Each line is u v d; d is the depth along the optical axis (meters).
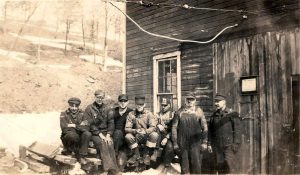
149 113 7.23
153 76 10.70
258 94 6.80
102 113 7.21
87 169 6.89
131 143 6.95
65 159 6.89
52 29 46.22
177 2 9.95
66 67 36.88
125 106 7.42
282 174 6.31
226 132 6.41
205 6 9.04
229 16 8.34
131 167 7.22
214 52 7.83
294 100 6.34
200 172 6.64
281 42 6.51
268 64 6.70
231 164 6.39
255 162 6.74
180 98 9.59
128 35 12.09
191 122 6.66
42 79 30.56
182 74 9.59
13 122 17.36
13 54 36.88
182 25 9.73
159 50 10.55
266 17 7.41
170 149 7.02
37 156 7.82
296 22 6.77
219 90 7.66
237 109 7.21
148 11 11.13
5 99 26.28
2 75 28.58
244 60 7.15
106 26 41.59
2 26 42.09
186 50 9.48
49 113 25.61
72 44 46.12
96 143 6.93
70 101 7.42
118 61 45.28
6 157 7.91
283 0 7.11
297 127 6.24
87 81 34.47
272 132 6.52
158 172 7.02
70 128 7.20
